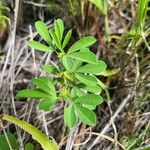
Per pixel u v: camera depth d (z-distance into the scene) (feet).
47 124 0.90
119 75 0.93
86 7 0.96
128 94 0.91
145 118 0.91
